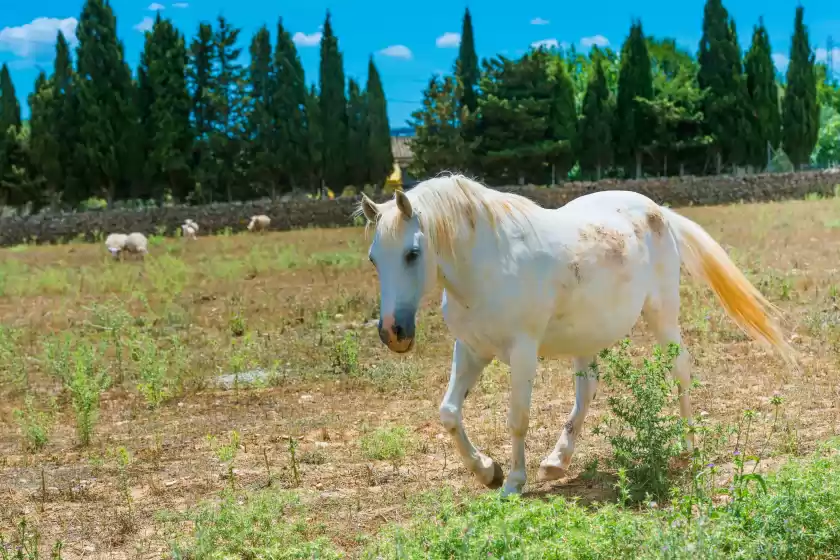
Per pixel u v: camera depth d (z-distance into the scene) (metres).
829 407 7.10
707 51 47.38
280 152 44.81
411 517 5.21
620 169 47.75
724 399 7.54
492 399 8.07
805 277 13.16
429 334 11.16
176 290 15.52
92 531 5.37
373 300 13.66
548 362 9.34
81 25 42.09
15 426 8.17
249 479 6.22
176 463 6.72
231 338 11.48
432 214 5.15
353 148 46.47
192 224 31.89
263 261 19.55
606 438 6.01
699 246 6.46
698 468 5.26
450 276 5.26
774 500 4.22
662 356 5.63
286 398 8.69
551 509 4.33
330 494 5.80
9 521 5.60
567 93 46.91
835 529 4.12
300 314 13.07
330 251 22.02
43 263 23.08
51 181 42.69
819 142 59.47
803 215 24.20
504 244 5.30
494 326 5.31
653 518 4.30
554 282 5.43
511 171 46.31
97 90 42.22
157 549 5.01
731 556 3.88
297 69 45.19
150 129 43.38
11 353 10.35
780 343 6.55
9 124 47.44
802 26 47.81
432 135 46.41
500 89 46.41
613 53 60.75
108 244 22.83
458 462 6.41
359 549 4.78
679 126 47.72
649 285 6.12
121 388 9.45
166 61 43.38
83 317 13.96
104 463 6.80
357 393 8.76
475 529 4.09
